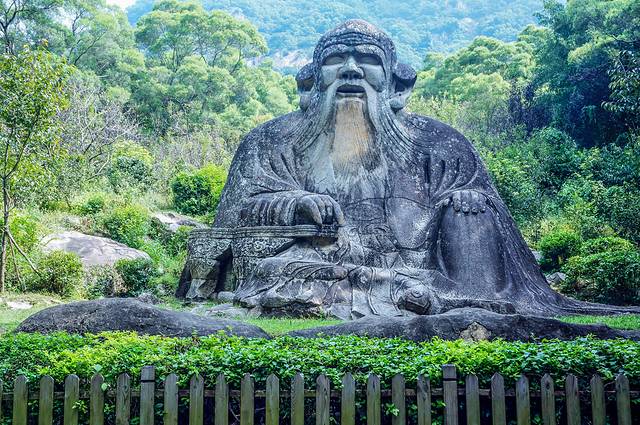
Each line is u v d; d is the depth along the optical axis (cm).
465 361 615
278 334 897
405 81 1473
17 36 4194
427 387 590
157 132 4056
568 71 3212
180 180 2628
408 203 1400
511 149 2897
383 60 1427
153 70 4709
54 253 1622
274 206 1348
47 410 595
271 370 614
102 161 2753
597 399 595
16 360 665
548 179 2695
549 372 615
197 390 593
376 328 871
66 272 1592
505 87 3700
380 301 1227
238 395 597
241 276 1346
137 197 2527
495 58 4662
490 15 12312
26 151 1563
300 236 1303
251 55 5453
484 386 609
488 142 3134
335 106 1409
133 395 597
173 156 3173
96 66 4656
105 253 1889
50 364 651
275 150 1459
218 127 3947
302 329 923
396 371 604
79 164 2419
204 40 5256
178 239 2186
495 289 1271
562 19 3391
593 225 2006
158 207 2600
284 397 604
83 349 664
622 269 1529
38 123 1547
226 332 848
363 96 1410
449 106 3478
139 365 616
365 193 1406
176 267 1948
